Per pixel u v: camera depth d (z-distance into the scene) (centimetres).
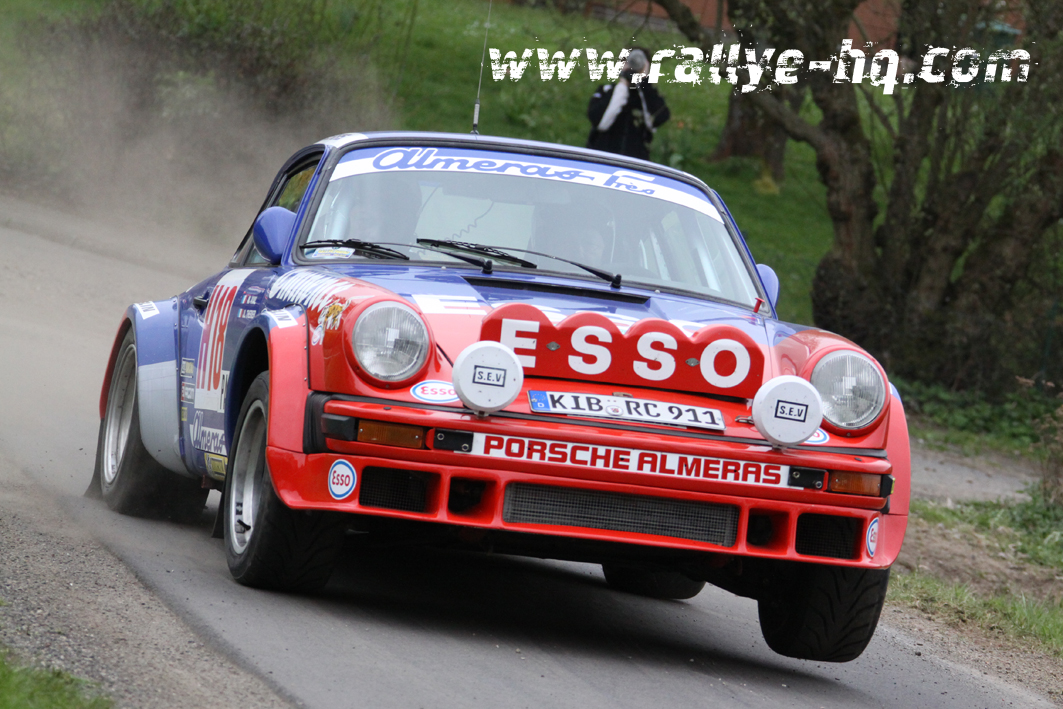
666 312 1686
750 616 2147
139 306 2214
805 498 1523
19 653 1219
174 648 1332
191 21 6656
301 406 1506
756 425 1505
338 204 1862
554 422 1471
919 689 1811
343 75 6825
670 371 1530
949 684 1898
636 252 1870
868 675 1839
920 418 6359
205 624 1426
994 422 6334
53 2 8362
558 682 1429
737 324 1698
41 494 2139
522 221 1862
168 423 2042
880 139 6994
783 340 1664
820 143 6700
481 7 10944
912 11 6328
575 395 1500
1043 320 6738
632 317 1630
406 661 1409
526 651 1555
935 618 2492
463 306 1574
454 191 1883
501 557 2297
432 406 1457
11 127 6512
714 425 1511
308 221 1855
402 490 1493
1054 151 6388
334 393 1479
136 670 1240
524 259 1806
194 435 1927
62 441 2716
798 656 1716
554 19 7456
